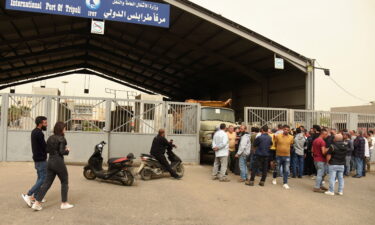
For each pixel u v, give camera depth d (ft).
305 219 19.53
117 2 46.21
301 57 57.93
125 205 20.94
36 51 86.17
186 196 24.21
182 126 42.24
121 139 39.88
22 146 37.65
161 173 30.89
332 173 26.89
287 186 28.71
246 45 63.05
